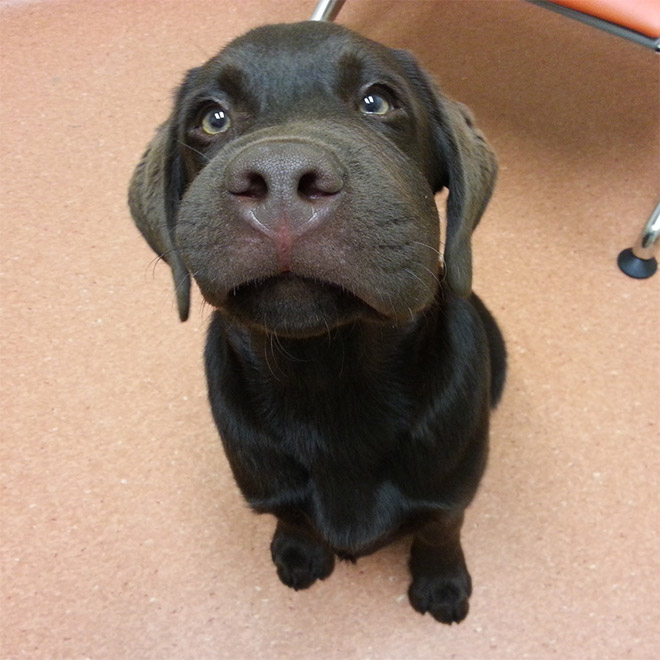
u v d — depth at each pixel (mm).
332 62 296
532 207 671
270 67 297
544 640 469
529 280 625
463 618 478
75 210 704
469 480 385
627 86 765
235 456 384
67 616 495
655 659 459
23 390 594
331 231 229
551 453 541
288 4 886
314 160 220
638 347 585
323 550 488
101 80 821
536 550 503
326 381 340
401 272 256
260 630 486
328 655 475
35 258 671
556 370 577
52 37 876
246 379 364
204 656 479
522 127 730
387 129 307
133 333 619
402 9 854
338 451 365
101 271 659
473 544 508
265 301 250
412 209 266
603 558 497
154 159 359
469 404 370
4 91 819
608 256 636
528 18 838
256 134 259
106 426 574
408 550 511
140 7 902
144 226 372
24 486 548
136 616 494
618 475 529
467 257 345
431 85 344
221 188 235
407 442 362
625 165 697
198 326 619
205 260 245
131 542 524
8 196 719
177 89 358
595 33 818
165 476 550
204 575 509
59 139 766
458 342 370
